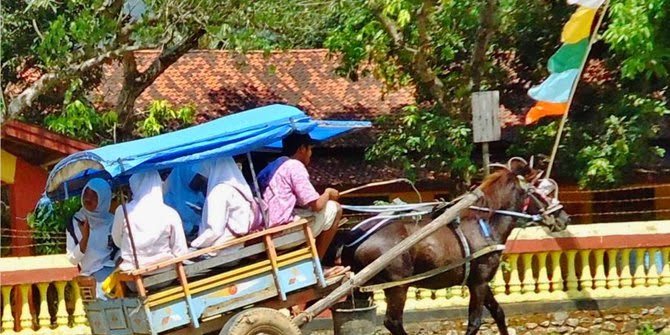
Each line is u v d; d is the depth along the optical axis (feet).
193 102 71.97
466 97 57.00
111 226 34.53
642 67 50.80
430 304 47.67
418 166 58.54
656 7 49.98
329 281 33.96
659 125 64.13
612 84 62.44
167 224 31.73
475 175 58.39
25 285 41.96
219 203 32.27
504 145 66.33
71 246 35.01
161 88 73.00
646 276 49.57
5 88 62.44
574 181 63.16
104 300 32.45
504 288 48.32
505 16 59.36
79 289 41.06
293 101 73.72
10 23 59.72
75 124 55.57
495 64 63.93
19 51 61.46
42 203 36.11
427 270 38.01
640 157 58.65
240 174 33.04
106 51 53.83
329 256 37.24
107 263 34.42
